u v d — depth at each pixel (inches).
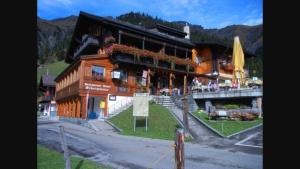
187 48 1632.6
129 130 833.5
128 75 1363.2
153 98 1238.9
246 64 1966.0
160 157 494.9
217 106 1072.8
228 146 610.2
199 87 1275.8
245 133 748.6
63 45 6387.8
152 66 1400.1
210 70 1668.3
